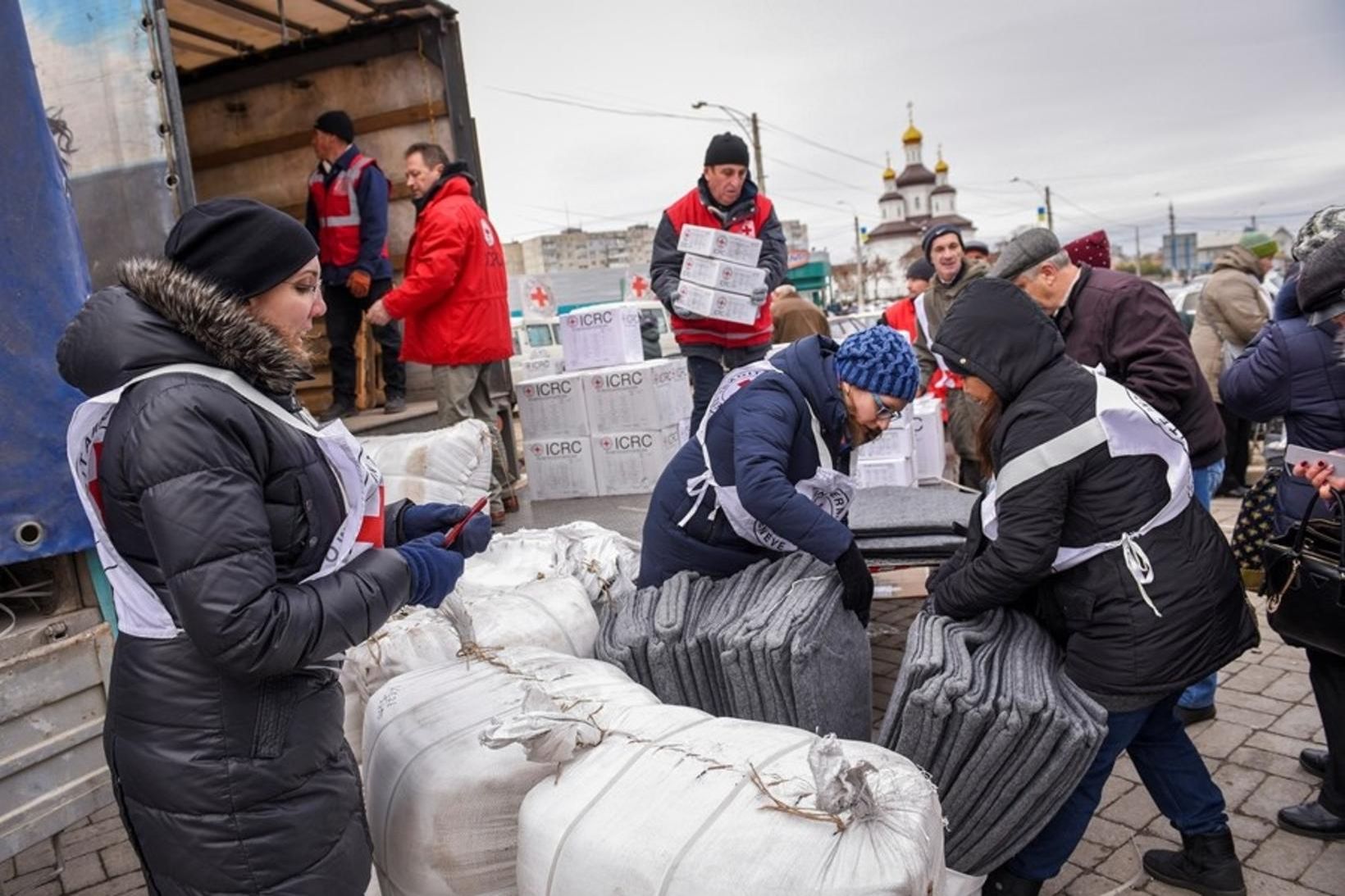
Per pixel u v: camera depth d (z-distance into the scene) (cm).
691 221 480
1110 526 244
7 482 225
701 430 308
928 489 461
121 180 372
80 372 171
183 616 157
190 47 618
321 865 177
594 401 495
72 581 245
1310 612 278
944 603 271
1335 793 304
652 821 183
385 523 229
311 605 167
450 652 281
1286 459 314
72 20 368
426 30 584
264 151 647
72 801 230
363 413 564
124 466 161
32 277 232
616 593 340
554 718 200
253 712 169
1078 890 293
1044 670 248
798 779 186
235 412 165
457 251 461
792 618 253
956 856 243
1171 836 317
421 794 211
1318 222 314
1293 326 308
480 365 494
